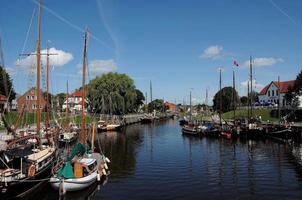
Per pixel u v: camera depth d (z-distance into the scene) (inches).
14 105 3289.9
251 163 1786.4
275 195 1192.2
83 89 1667.1
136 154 2134.6
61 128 2719.0
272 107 4778.5
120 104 4901.6
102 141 2901.1
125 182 1373.0
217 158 1961.1
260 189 1267.2
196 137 3211.1
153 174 1518.2
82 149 1386.6
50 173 1304.1
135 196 1184.2
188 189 1272.1
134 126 4955.7
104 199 1150.3
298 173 1525.6
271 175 1491.1
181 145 2600.9
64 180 1157.7
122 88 5036.9
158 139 3068.4
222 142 2775.6
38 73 1637.6
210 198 1162.0
